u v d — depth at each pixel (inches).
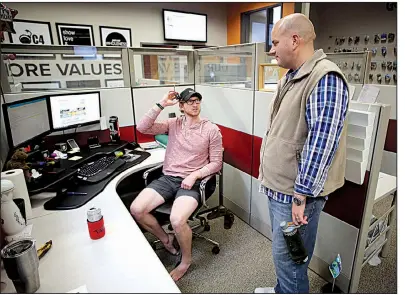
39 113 75.6
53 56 94.8
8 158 61.7
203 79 108.9
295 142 47.5
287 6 183.6
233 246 85.2
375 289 67.1
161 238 78.7
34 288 36.0
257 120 82.2
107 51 92.4
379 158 55.7
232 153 96.3
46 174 66.1
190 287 69.4
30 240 37.1
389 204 103.3
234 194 100.3
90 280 38.0
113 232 48.5
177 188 77.8
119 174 74.3
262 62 79.0
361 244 61.4
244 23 218.7
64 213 55.0
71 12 176.2
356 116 52.8
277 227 52.9
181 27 211.9
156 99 103.6
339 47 180.5
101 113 95.3
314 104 43.1
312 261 73.6
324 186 48.2
